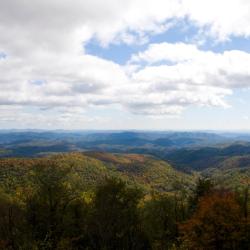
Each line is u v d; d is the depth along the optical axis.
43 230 40.16
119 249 43.22
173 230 49.06
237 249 38.28
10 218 39.69
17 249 36.03
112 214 42.91
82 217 44.25
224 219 37.94
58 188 41.62
